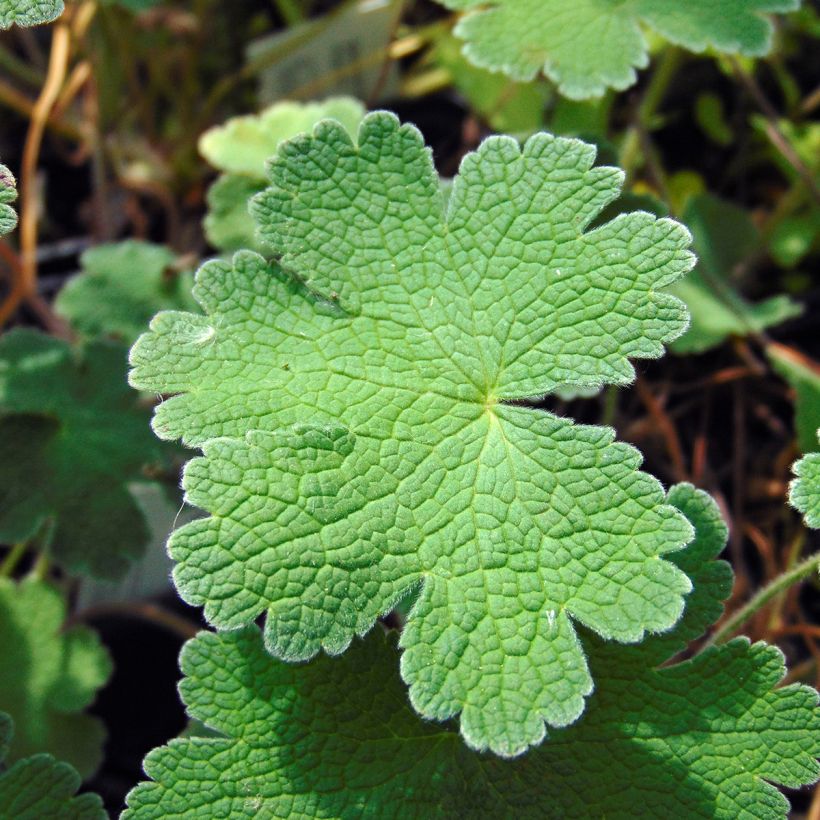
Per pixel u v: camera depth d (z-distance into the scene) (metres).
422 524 0.39
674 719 0.41
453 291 0.40
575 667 0.39
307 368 0.40
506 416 0.40
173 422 0.39
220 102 0.63
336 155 0.41
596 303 0.40
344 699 0.41
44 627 0.47
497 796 0.40
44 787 0.41
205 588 0.38
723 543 0.41
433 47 0.59
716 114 0.58
